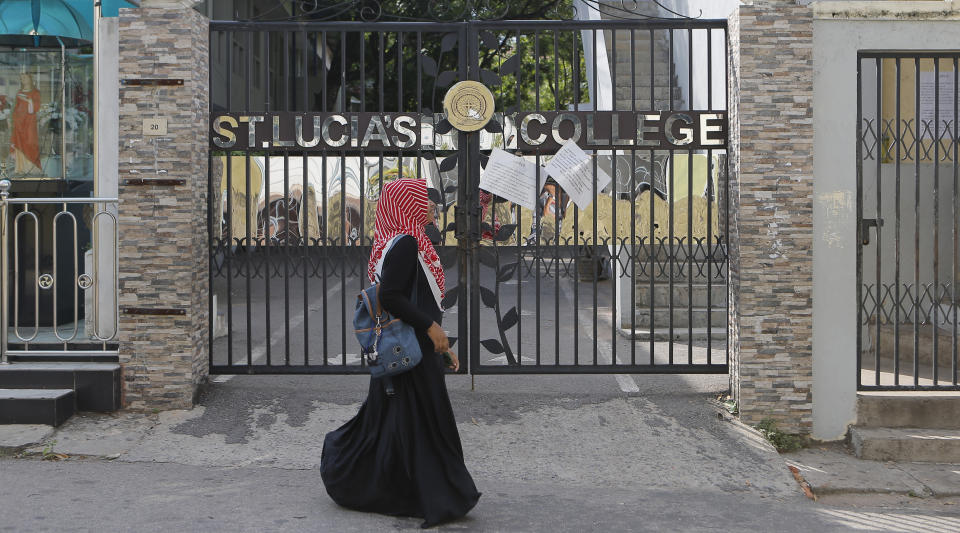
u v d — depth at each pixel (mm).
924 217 8125
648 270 9031
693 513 4941
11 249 8031
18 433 5840
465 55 6672
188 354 6305
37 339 7109
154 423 6113
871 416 6273
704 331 8875
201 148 6477
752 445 5949
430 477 4523
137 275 6285
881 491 5516
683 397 6625
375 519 4621
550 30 6648
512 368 6648
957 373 7117
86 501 4781
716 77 10352
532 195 6625
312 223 6746
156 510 4668
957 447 5992
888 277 8008
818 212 6230
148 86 6246
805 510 5105
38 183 8094
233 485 5141
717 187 6711
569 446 5863
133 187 6270
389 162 6777
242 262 6781
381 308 4543
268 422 6145
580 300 11828
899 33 6211
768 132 6148
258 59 20062
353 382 6918
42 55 8250
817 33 6195
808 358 6207
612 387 6895
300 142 6598
